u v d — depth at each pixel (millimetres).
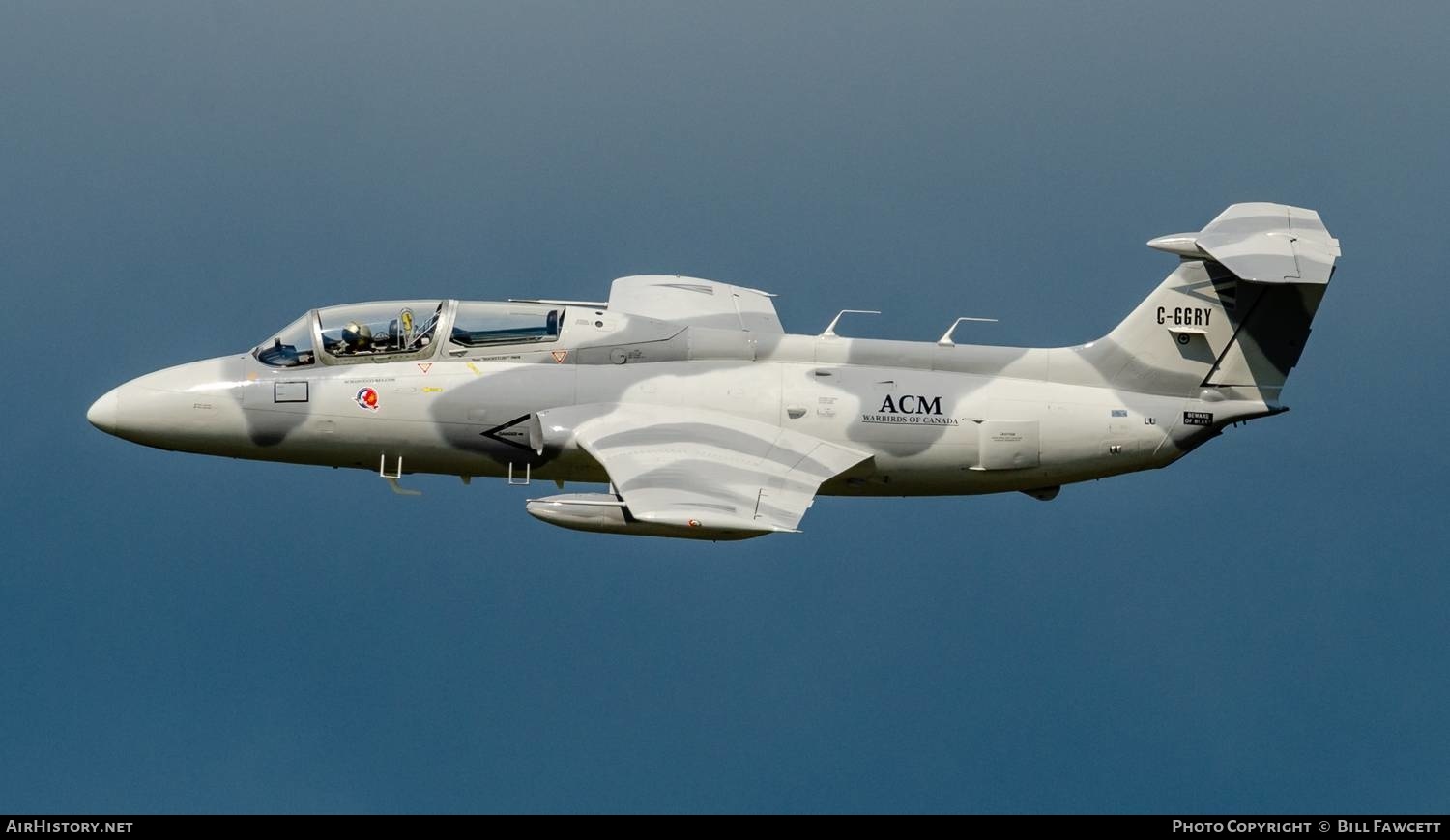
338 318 89688
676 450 83688
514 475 90000
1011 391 89500
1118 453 90125
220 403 88125
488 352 89312
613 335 89625
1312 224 89188
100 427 88875
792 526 79938
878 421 88062
